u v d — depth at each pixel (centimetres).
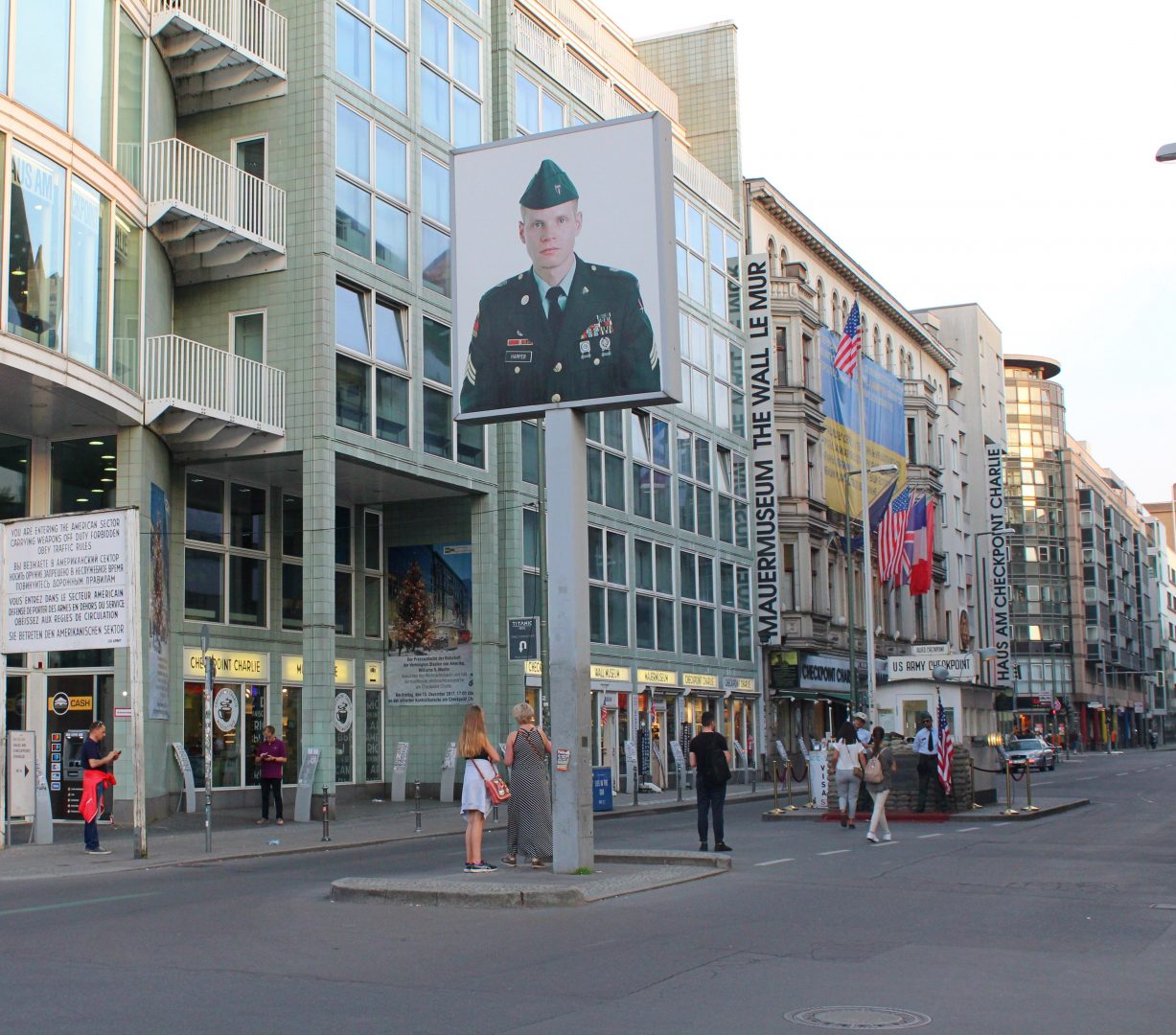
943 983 906
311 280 2930
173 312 3012
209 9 2855
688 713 4634
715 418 4981
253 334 2969
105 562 1941
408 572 3559
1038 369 12900
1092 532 12812
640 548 4353
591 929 1156
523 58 3925
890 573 4428
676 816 3011
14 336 2153
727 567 5012
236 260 2920
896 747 2730
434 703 3488
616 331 1572
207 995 862
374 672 3528
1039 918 1229
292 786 3200
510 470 3600
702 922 1197
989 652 6294
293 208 2970
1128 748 14312
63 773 2561
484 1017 794
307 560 2856
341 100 3041
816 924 1187
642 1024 775
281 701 3194
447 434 3319
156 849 2073
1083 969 966
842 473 5128
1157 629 16762
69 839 2272
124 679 2522
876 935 1121
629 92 4822
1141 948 1063
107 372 2444
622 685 4134
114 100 2527
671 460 4603
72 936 1126
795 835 2269
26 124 2203
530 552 3672
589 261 1598
